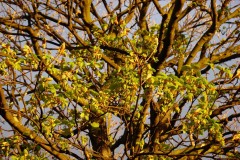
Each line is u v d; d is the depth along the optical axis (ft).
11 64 15.20
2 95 18.35
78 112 18.22
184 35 25.85
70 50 22.13
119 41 22.31
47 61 15.19
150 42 22.12
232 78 17.99
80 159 19.26
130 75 16.71
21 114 17.89
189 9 25.13
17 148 19.33
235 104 21.94
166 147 21.86
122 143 24.90
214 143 18.19
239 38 26.14
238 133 18.97
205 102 17.10
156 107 19.08
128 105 18.08
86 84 17.15
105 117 18.52
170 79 16.42
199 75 17.44
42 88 15.84
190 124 17.30
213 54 25.95
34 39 24.49
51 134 17.71
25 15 26.66
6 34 23.97
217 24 24.66
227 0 25.76
